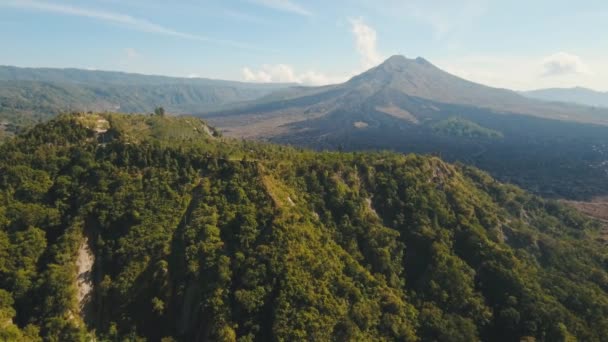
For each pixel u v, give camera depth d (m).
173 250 79.12
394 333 73.31
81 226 82.00
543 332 76.44
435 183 114.19
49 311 68.88
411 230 95.88
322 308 69.75
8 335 62.00
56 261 75.25
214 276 73.31
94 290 77.06
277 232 78.06
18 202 85.00
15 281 71.25
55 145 101.44
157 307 72.12
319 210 92.69
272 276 72.56
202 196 88.38
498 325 79.88
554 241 107.94
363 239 89.88
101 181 90.31
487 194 130.12
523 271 89.69
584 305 83.88
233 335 66.38
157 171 94.56
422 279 86.56
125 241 79.94
